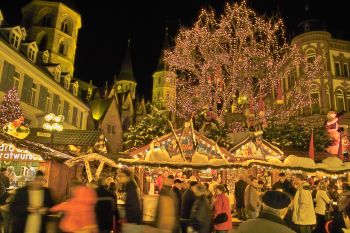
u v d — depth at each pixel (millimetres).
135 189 6617
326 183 13938
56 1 44250
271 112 40375
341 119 38500
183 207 8391
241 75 32688
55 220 6566
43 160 17547
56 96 35156
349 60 41688
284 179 11492
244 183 14406
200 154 16703
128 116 68250
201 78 33844
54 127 20609
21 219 6355
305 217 10016
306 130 27188
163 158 16297
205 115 22234
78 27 47750
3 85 25547
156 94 73938
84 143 26969
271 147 19156
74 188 6367
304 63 41531
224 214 8867
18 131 18578
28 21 43844
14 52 26484
